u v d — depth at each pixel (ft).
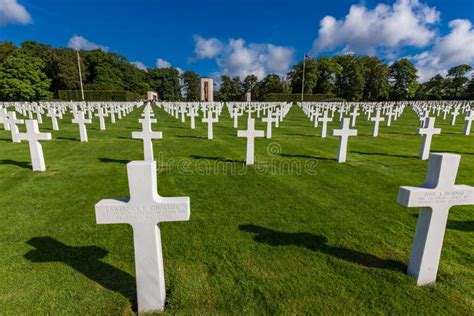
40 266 8.45
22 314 6.67
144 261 6.35
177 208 6.04
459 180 17.69
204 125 49.26
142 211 6.02
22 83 146.72
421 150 23.45
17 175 17.90
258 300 7.06
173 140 32.55
